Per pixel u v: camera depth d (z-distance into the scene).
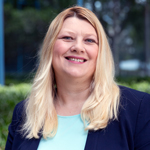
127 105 1.79
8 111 4.53
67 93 2.00
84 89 1.99
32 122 2.01
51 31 1.96
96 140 1.70
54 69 1.99
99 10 16.47
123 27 17.62
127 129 1.71
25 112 2.17
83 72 1.87
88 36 1.88
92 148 1.67
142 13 17.11
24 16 15.33
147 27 17.66
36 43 17.41
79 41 1.85
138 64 21.05
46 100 2.03
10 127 2.22
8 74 16.88
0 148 3.26
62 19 1.92
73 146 1.76
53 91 2.11
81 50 1.83
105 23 16.86
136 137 1.70
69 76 1.89
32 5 17.09
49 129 1.88
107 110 1.80
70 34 1.88
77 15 1.92
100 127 1.73
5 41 17.36
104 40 1.92
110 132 1.72
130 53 20.97
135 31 19.02
